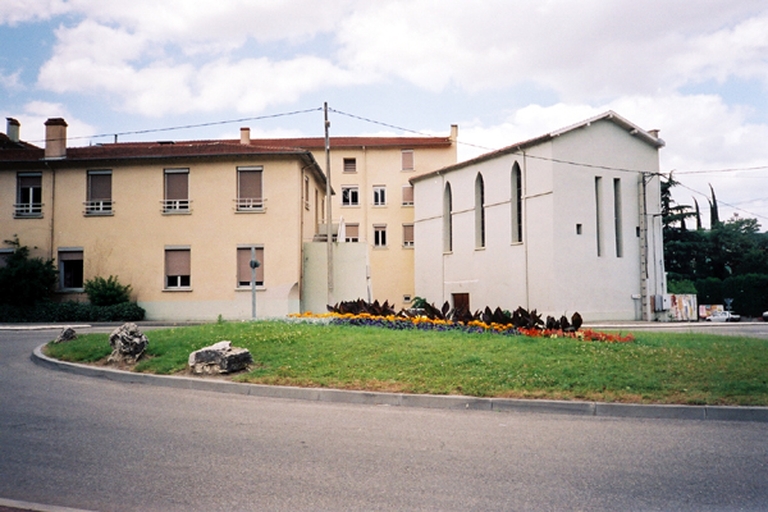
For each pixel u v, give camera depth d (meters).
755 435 7.44
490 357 11.12
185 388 10.43
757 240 56.19
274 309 29.70
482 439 7.06
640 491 5.29
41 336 19.14
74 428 7.40
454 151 49.03
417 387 9.57
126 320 28.81
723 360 11.17
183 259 30.38
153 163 30.53
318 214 37.81
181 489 5.24
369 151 49.22
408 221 48.75
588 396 9.06
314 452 6.40
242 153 30.08
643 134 35.00
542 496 5.14
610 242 33.81
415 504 4.93
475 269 38.41
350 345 12.19
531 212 33.34
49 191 30.69
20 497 5.05
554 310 31.41
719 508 4.91
